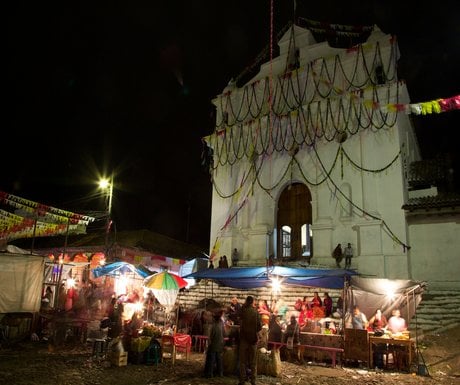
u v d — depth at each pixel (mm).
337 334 14008
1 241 24109
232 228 27031
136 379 10547
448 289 20094
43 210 19484
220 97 30406
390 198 22297
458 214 21062
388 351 12883
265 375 11438
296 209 26172
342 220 23312
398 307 15336
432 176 23734
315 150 25031
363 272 21859
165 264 29984
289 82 27312
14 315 16781
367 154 23422
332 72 26031
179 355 14117
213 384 10242
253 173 27047
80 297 21562
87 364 12031
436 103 15758
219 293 22000
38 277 17984
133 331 13461
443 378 11539
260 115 27750
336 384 10688
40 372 10961
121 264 19859
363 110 23859
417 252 21562
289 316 16766
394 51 24484
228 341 13602
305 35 28453
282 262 24109
